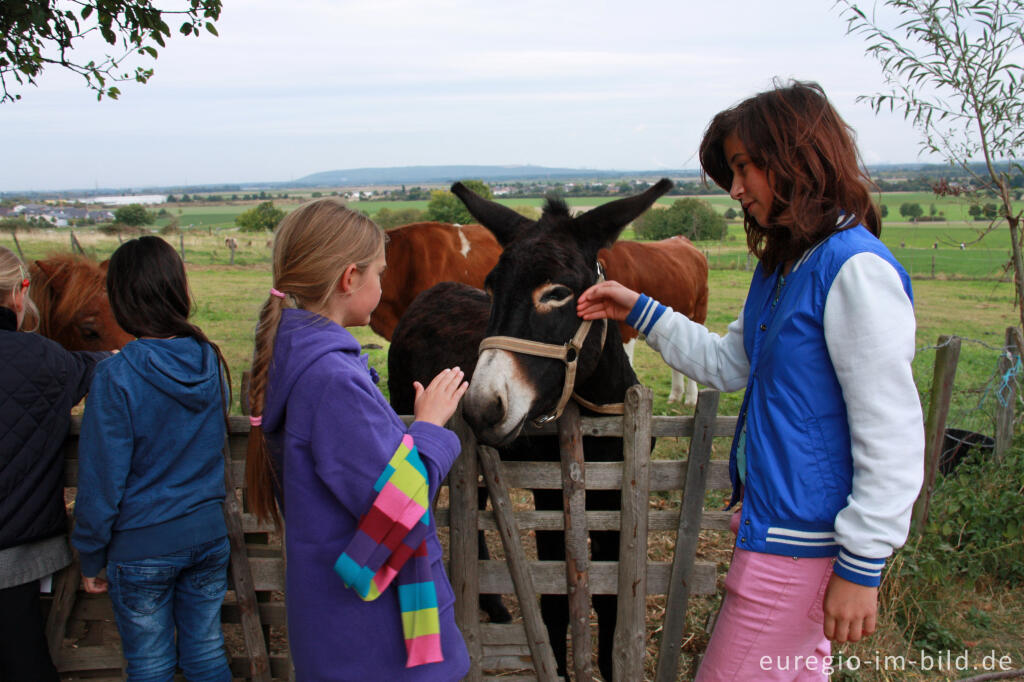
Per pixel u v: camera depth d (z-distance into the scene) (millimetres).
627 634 2496
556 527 2537
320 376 1583
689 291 7918
